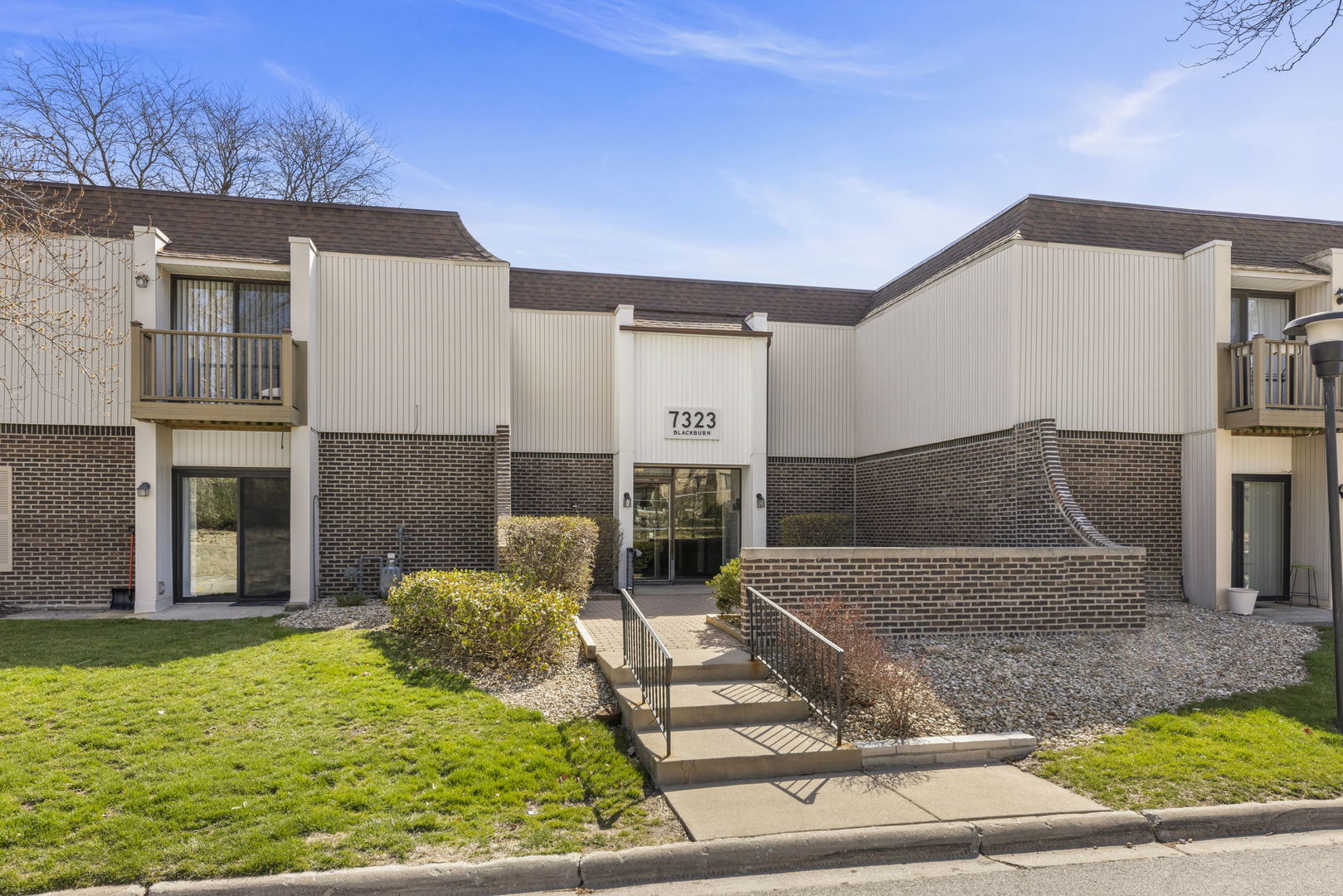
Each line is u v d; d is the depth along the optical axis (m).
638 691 7.08
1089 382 13.02
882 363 17.09
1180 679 8.02
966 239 15.47
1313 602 13.49
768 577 8.94
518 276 17.47
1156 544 13.13
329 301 13.65
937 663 8.21
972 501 13.90
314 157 27.80
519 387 16.17
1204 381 12.91
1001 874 4.57
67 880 4.13
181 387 13.13
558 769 5.75
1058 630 9.77
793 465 17.92
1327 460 7.02
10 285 10.80
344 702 6.92
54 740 5.96
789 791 5.53
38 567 12.56
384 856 4.46
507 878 4.35
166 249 12.88
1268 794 5.47
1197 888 4.38
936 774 5.88
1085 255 13.09
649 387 15.73
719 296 18.41
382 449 13.74
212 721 6.44
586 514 16.20
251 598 13.35
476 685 7.54
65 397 12.55
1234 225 14.37
